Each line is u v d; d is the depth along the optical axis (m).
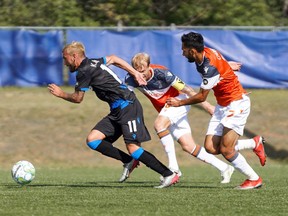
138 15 57.97
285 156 40.16
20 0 60.16
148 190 22.41
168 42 46.34
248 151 40.69
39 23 58.94
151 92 25.06
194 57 21.23
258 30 48.19
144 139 22.20
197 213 17.69
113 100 21.91
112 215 17.36
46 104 44.34
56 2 58.53
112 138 22.91
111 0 58.00
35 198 20.30
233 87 21.66
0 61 47.09
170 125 25.34
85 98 46.09
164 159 39.16
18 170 23.72
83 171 34.44
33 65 47.31
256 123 43.00
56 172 33.41
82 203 19.28
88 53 46.69
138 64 24.30
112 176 30.45
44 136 40.88
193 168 36.84
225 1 58.72
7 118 42.34
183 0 58.84
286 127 42.69
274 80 47.09
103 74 21.56
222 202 19.52
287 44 46.78
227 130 21.73
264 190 22.30
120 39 46.66
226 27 47.66
